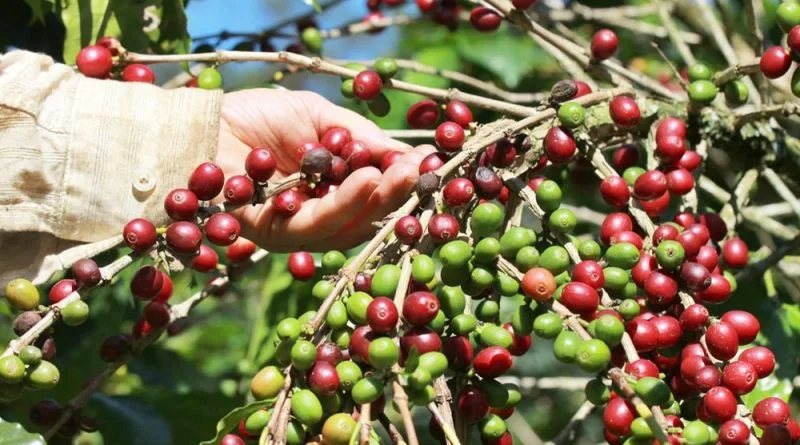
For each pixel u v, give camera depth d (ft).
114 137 3.12
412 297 2.75
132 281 2.99
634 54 4.74
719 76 3.39
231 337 4.76
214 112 3.18
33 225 3.07
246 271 3.46
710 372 2.76
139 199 3.13
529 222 4.48
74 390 3.76
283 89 3.45
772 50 3.21
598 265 2.86
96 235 3.13
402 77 4.55
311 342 2.75
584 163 3.53
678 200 3.95
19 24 3.69
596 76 3.52
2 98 3.05
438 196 2.94
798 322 3.63
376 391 2.68
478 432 3.02
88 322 3.87
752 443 2.72
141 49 3.66
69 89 3.14
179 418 3.53
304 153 3.17
